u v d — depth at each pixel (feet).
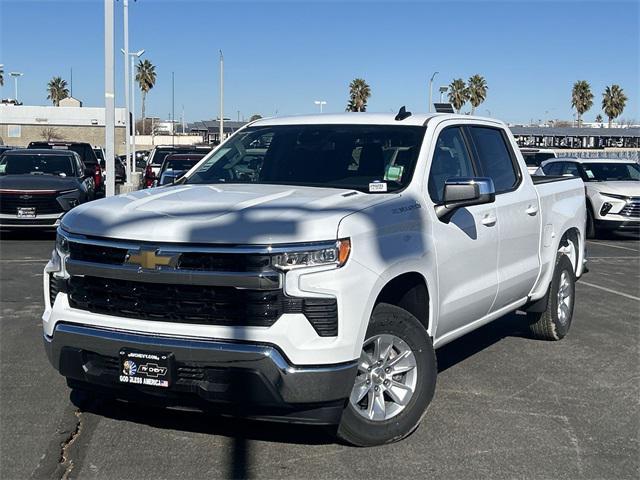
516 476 15.38
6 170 55.11
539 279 24.30
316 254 14.62
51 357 16.20
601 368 23.04
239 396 14.46
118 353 15.08
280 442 16.83
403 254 16.40
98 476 15.14
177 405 15.25
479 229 19.83
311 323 14.55
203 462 15.80
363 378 16.11
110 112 60.70
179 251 14.71
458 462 15.97
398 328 16.51
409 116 20.45
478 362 23.50
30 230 53.36
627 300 33.96
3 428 17.60
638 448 16.94
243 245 14.46
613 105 265.54
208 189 18.29
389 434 16.51
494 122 23.26
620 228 57.00
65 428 17.61
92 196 57.21
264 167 20.21
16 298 32.19
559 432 17.76
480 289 20.03
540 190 24.31
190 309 14.76
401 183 18.17
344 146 19.77
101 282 15.57
